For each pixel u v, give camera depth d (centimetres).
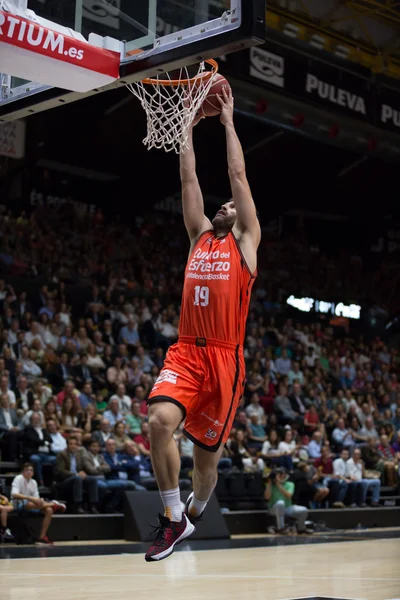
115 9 428
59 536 990
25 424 1066
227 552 874
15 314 1370
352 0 1667
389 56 1748
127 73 426
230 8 386
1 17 386
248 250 377
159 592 509
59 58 405
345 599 461
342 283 2280
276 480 1176
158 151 1973
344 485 1295
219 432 364
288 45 1555
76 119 1817
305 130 1648
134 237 1916
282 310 2073
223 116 401
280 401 1460
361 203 2292
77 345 1359
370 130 1708
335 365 1791
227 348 367
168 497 352
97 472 1050
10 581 578
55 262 1631
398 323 2291
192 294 373
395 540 1057
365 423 1520
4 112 488
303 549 911
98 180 2027
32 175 1870
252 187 2156
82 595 489
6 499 947
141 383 1335
